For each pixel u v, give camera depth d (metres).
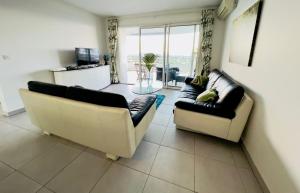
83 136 1.68
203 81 3.48
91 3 3.74
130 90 4.71
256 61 1.71
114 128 1.41
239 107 1.79
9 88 2.78
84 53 4.15
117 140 1.49
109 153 1.67
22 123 2.51
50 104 1.66
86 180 1.44
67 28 3.83
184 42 4.77
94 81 4.47
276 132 1.26
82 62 4.13
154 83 5.55
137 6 3.97
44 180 1.44
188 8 4.17
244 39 2.09
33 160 1.69
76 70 3.78
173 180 1.46
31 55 3.08
